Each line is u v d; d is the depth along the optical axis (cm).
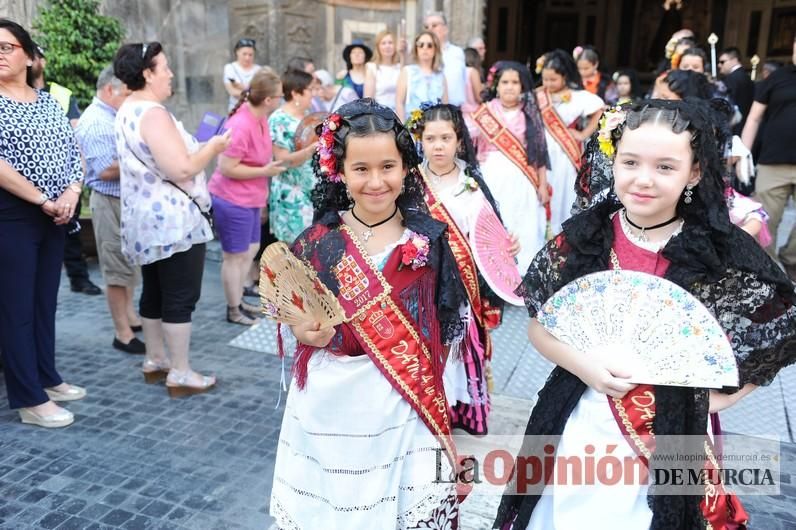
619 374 159
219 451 315
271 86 450
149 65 340
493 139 502
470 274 295
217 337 470
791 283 160
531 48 1941
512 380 393
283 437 208
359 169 187
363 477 191
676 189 154
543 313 170
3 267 321
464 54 667
